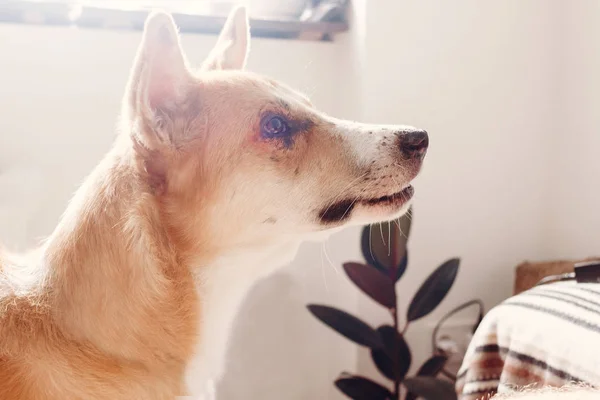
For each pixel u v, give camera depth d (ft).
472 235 6.38
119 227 2.89
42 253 3.09
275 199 3.25
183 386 3.06
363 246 5.30
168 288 2.95
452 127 6.12
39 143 5.53
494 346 3.92
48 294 2.84
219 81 3.24
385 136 3.38
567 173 6.29
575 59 6.08
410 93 5.90
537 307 3.68
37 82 5.45
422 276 6.24
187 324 3.05
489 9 6.04
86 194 3.04
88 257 2.85
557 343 3.34
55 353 2.71
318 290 6.48
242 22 3.87
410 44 5.82
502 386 3.61
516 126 6.34
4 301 2.79
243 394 6.42
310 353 6.57
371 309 6.07
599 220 5.84
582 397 2.44
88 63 5.55
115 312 2.82
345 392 5.48
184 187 3.08
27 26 5.34
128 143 3.09
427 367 5.49
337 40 6.30
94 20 5.41
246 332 6.33
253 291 6.27
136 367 2.86
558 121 6.39
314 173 3.29
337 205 3.34
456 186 6.24
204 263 3.19
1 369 2.60
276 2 6.27
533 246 6.63
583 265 4.15
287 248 3.53
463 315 6.45
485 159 6.30
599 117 5.78
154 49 2.80
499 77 6.19
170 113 3.05
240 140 3.16
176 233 3.10
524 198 6.50
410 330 6.25
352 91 6.04
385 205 3.40
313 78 6.31
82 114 5.60
